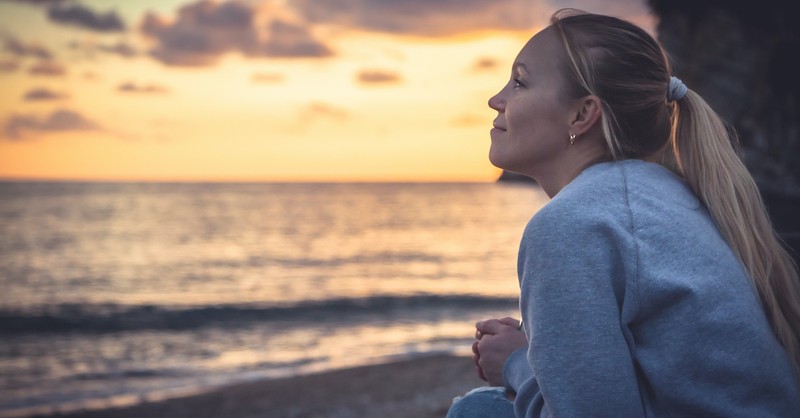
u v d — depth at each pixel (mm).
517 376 1612
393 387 8078
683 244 1447
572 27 1620
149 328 22281
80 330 22094
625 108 1574
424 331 20172
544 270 1427
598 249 1417
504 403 1658
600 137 1621
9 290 35281
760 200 1602
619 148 1600
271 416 7414
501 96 1702
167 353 17359
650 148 1641
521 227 100500
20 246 65312
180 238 76188
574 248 1420
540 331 1409
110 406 9266
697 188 1593
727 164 1585
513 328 1721
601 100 1578
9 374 14719
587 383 1371
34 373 14797
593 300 1394
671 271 1417
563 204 1471
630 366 1398
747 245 1526
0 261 52062
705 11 13625
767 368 1446
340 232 87875
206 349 17844
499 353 1688
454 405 1708
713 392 1422
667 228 1454
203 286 36969
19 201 171375
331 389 8445
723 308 1422
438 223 108062
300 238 77750
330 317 24156
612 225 1428
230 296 31656
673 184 1565
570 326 1390
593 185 1500
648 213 1468
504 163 1693
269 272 45156
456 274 43750
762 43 12695
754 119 12586
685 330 1408
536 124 1634
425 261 53750
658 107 1605
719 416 1416
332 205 170000
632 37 1594
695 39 13781
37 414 9047
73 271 45719
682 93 1625
